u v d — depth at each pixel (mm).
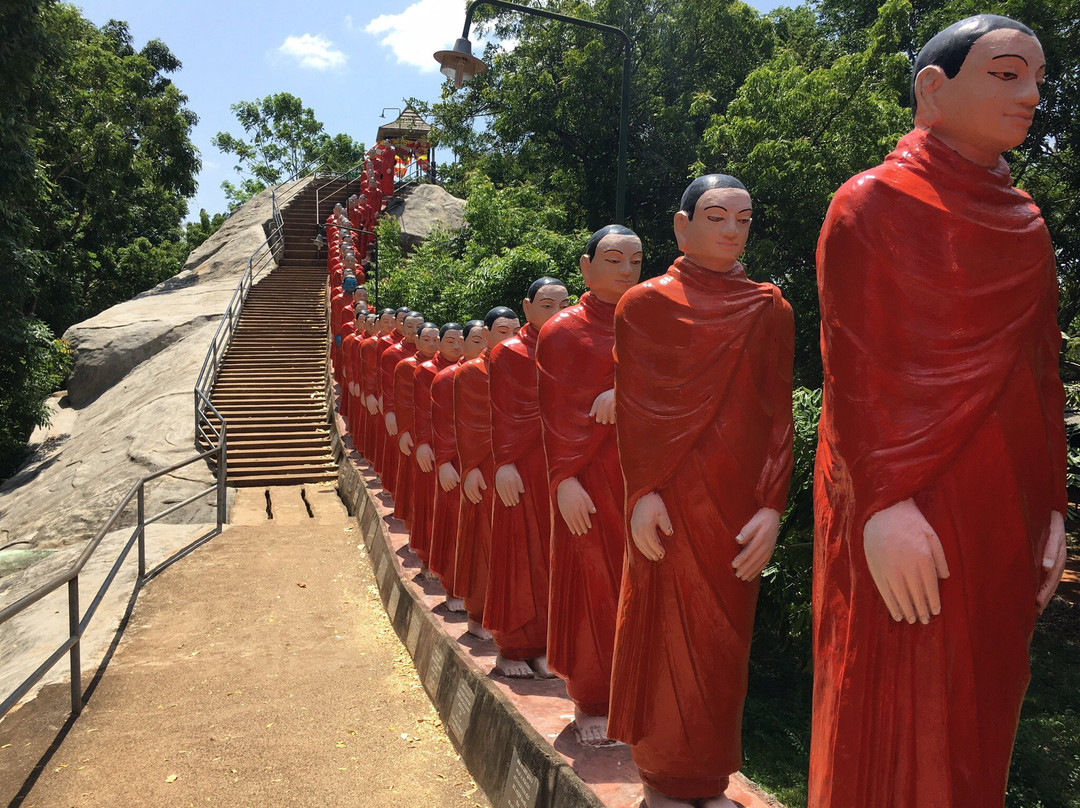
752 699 7402
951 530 2189
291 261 27703
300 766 5090
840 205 2361
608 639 3947
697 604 3076
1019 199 2297
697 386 3029
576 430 3912
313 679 6461
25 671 6586
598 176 23297
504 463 4941
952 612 2195
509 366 4953
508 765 4359
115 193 28312
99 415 19281
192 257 30922
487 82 26078
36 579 9234
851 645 2320
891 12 14523
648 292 3141
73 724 5672
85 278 31312
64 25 26656
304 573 9328
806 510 6719
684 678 3105
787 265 15414
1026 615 2254
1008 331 2193
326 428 16359
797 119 14031
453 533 6625
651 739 3174
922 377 2203
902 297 2232
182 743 5395
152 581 8844
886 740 2260
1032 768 6227
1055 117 13680
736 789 3586
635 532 3139
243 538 10680
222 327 19891
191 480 13984
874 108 13492
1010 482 2197
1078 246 14820
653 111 21312
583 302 4070
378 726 5645
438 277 17328
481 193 18641
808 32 23297
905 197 2256
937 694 2197
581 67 21516
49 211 25453
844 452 2307
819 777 2422
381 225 24812
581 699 4027
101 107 26344
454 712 5371
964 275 2193
